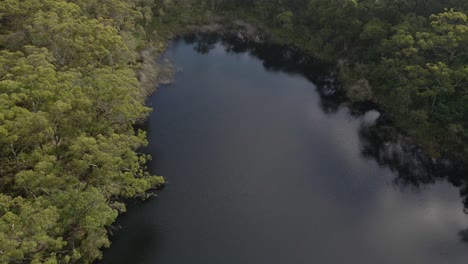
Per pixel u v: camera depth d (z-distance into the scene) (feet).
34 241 127.95
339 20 344.08
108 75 201.57
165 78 329.52
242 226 206.69
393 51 291.79
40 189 159.02
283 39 402.11
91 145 162.91
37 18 226.79
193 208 214.48
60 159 174.91
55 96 175.32
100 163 174.40
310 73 355.56
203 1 442.09
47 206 147.02
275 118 292.81
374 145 267.39
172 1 426.92
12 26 256.93
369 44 329.93
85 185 168.04
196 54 376.27
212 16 432.66
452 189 235.61
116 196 197.88
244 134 273.75
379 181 239.71
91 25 244.42
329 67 356.79
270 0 426.10
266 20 426.51
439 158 253.03
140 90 295.28
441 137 257.96
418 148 260.83
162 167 239.50
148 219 206.39
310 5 382.63
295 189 231.30
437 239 204.85
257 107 304.50
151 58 344.28
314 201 224.12
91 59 233.76
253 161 249.75
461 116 248.93
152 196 219.00
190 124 279.28
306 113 299.99
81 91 185.88
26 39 240.94
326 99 317.42
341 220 213.66
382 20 322.55
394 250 198.80
